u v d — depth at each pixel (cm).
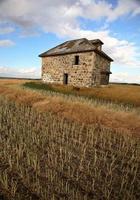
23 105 1432
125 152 693
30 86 2895
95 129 947
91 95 2145
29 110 1305
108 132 899
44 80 3266
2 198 419
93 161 609
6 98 1681
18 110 1276
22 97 1650
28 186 461
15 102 1552
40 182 480
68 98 1758
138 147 732
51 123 1004
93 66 2641
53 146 698
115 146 746
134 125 948
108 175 533
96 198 434
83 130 930
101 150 702
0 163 560
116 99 1927
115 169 571
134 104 1709
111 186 480
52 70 3134
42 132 852
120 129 923
